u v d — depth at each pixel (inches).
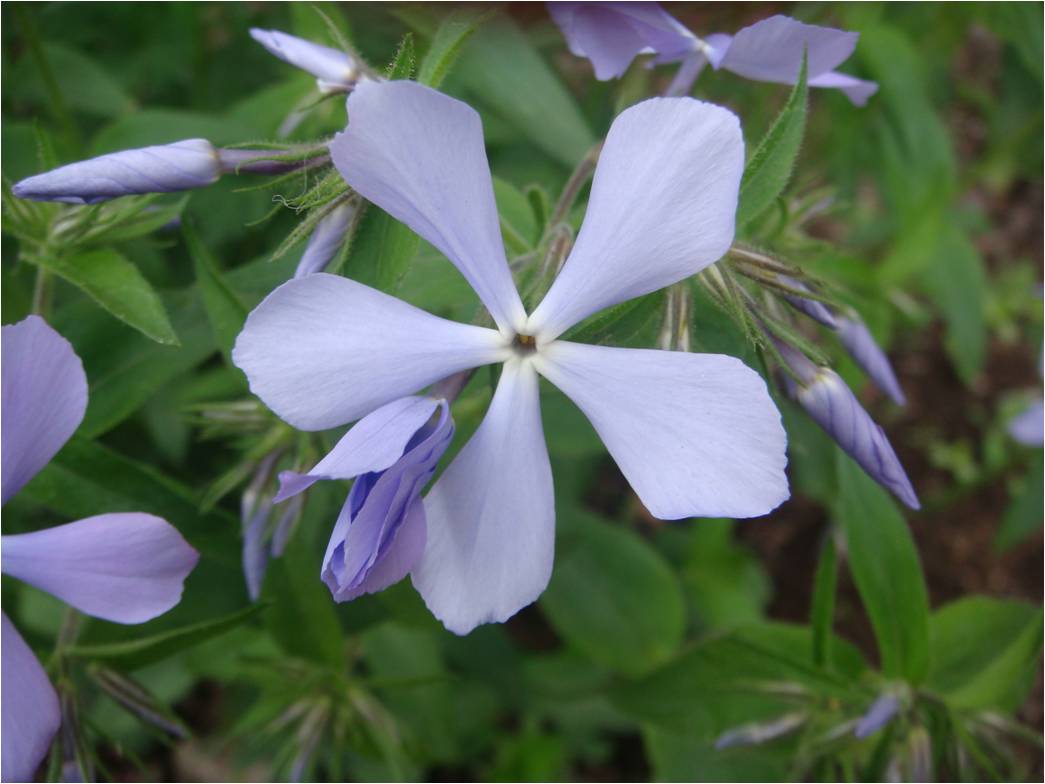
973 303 5.1
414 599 3.2
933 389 6.3
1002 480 6.0
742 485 2.0
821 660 3.2
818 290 2.6
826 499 4.8
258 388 2.0
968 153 6.9
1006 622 3.6
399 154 2.0
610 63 2.7
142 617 2.3
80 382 2.3
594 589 4.5
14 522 3.3
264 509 2.9
